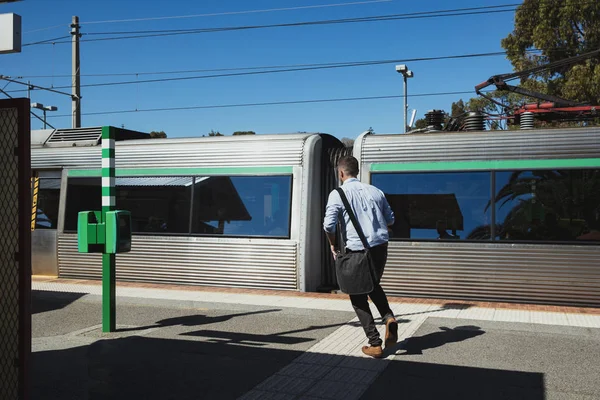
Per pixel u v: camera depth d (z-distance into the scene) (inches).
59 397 177.3
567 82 828.6
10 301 151.2
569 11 835.4
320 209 386.9
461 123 426.6
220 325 273.9
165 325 274.8
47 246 445.7
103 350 231.0
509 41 933.2
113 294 262.7
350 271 210.4
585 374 196.2
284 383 189.2
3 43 165.8
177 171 410.3
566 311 303.4
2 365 152.7
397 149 362.6
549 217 328.8
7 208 152.3
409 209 357.7
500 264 336.2
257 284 382.3
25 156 148.2
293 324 275.3
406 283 354.9
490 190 341.1
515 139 338.6
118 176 427.8
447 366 205.6
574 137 327.0
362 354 221.8
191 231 402.9
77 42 832.9
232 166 395.5
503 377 193.5
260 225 385.1
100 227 254.8
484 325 264.8
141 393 181.0
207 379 194.1
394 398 174.9
